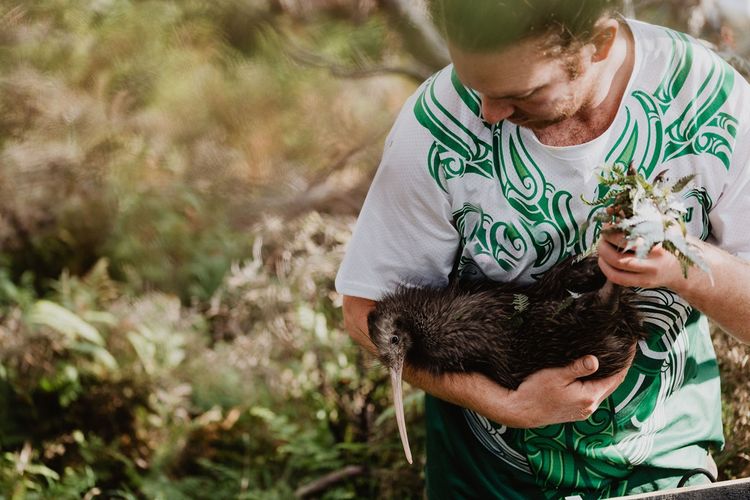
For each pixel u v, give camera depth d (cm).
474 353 250
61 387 459
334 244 480
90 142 579
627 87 223
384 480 401
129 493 422
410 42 519
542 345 243
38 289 563
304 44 544
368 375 425
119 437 458
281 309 452
